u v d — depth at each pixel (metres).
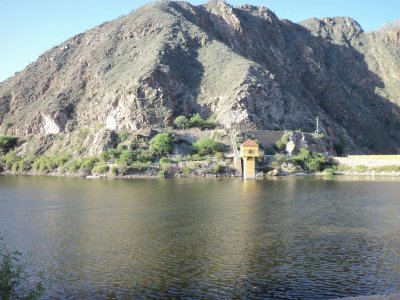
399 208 69.88
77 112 194.38
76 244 48.25
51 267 40.66
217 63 199.00
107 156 142.50
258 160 140.38
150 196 84.50
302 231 53.84
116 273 39.09
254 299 33.84
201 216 63.28
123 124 170.75
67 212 67.38
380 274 38.62
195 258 43.06
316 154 152.75
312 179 122.31
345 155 183.25
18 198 83.62
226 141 150.75
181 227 56.09
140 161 139.38
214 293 34.94
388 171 138.12
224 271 39.53
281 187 100.12
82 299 33.91
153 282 37.06
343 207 70.88
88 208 70.81
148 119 169.12
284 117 187.50
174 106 178.88
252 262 41.84
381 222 59.00
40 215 65.12
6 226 57.53
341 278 37.75
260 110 178.50
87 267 40.62
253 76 185.38
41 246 47.56
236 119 168.88
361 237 50.81
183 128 166.25
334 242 48.66
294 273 38.97
